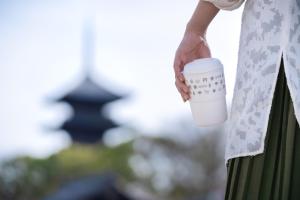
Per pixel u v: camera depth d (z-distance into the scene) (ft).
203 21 6.57
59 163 115.75
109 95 99.45
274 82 5.57
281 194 5.56
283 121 5.60
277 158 5.62
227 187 5.92
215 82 6.18
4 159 113.50
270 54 5.65
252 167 5.70
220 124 6.31
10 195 112.88
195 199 119.85
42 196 113.09
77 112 100.53
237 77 5.94
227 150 5.85
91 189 66.80
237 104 5.84
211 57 6.39
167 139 119.44
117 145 120.47
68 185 69.36
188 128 120.47
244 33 5.98
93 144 102.22
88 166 116.98
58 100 98.78
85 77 103.45
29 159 115.03
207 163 118.42
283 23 5.67
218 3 6.15
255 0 5.88
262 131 5.57
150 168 120.88
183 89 6.38
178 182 119.34
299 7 5.75
